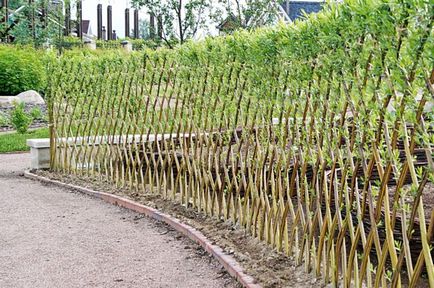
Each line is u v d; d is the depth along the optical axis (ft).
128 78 26.48
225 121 19.16
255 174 17.34
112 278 15.74
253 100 17.11
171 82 23.48
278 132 15.39
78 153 30.78
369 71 10.33
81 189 28.02
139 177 26.21
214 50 19.57
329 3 11.41
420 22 8.38
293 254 15.42
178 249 18.24
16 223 21.86
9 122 58.44
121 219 22.39
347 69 11.08
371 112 10.42
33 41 94.99
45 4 96.02
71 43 103.65
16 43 92.79
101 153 29.07
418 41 8.44
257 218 17.30
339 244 12.51
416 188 9.29
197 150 21.53
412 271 9.65
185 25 68.18
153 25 71.20
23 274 16.16
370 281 11.41
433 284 9.17
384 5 9.11
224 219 19.80
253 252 16.60
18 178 32.09
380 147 10.30
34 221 22.17
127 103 26.63
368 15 9.52
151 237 19.70
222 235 18.47
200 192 21.47
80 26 119.55
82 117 30.78
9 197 26.73
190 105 21.80
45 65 33.27
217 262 16.71
